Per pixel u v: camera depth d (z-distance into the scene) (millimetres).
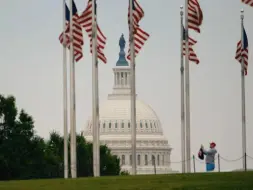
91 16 167125
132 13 164375
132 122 164875
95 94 168375
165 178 129375
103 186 123188
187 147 172875
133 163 164250
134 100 164875
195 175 131125
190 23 170250
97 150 168625
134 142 164500
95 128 168750
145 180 128125
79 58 169750
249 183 121688
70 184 126125
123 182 126688
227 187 119125
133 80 164875
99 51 170375
